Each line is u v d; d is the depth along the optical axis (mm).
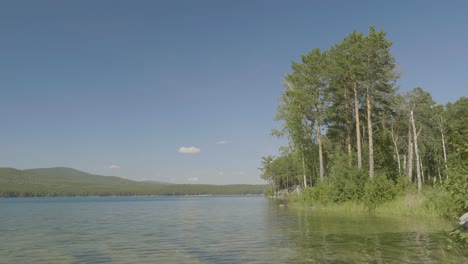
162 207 68625
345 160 44094
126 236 19734
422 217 25328
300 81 46062
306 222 24516
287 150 50406
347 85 43469
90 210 56094
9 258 13094
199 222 29125
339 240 15625
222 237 18312
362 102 45156
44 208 65188
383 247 13477
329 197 39000
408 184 33969
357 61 39594
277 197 113562
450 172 12195
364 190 34562
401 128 55438
